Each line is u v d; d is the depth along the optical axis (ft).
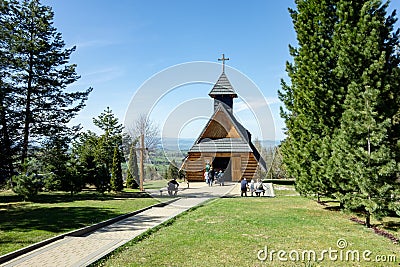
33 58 70.23
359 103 28.63
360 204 28.58
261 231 27.84
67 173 61.36
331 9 39.11
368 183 27.35
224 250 22.18
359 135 28.78
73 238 26.99
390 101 29.66
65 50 74.95
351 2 35.40
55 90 73.46
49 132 73.46
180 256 21.06
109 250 22.79
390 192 27.25
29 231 28.76
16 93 68.74
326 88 36.94
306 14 40.55
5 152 61.46
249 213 37.70
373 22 30.25
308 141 39.55
